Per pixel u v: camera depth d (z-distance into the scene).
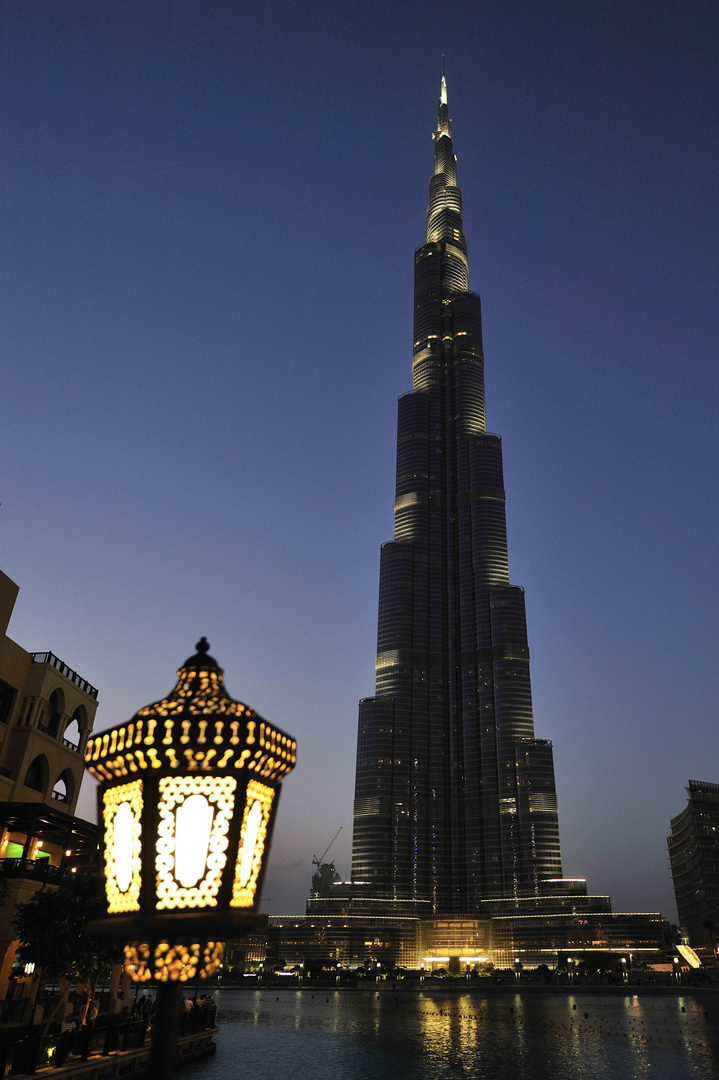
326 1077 47.72
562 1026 89.00
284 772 4.02
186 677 4.16
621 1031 83.06
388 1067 53.41
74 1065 30.47
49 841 50.06
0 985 41.31
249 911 3.65
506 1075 50.88
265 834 3.94
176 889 3.58
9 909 42.09
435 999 159.12
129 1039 36.75
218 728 3.58
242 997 159.50
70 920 34.91
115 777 3.79
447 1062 56.84
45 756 52.59
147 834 3.58
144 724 3.63
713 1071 52.88
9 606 50.72
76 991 40.72
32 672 52.03
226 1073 46.41
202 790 3.63
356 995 175.75
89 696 59.59
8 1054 28.91
